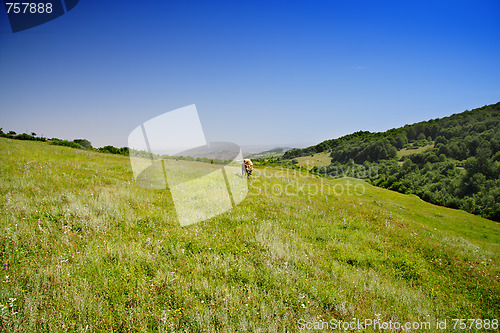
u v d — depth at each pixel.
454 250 13.02
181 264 6.86
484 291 9.22
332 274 7.86
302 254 8.73
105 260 6.49
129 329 4.44
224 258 7.57
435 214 29.34
